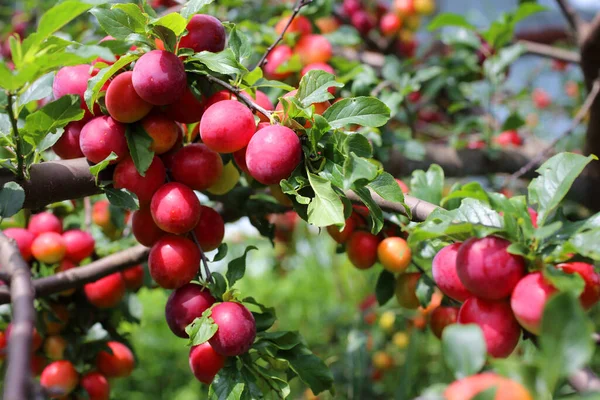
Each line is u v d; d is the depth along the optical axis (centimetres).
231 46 61
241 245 128
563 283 46
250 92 59
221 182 63
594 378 49
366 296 130
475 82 107
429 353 114
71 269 68
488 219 51
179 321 55
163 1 94
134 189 57
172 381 138
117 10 57
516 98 113
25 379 42
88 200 81
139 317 79
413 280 68
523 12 90
